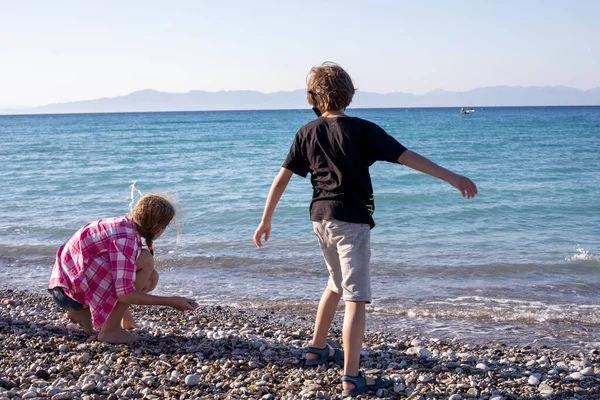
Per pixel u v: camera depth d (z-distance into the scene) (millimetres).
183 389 3398
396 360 4223
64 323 4738
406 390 3406
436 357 4328
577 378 3824
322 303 3691
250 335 4715
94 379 3455
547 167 20844
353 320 3195
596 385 3682
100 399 3184
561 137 39844
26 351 3988
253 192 15531
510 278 7629
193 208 13016
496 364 4211
